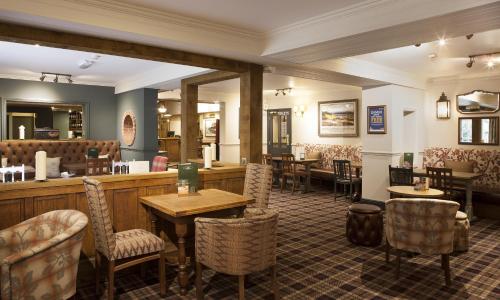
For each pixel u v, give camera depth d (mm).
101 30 3643
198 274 3025
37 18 3254
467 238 4480
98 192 2877
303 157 9430
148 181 3895
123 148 9086
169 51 4461
